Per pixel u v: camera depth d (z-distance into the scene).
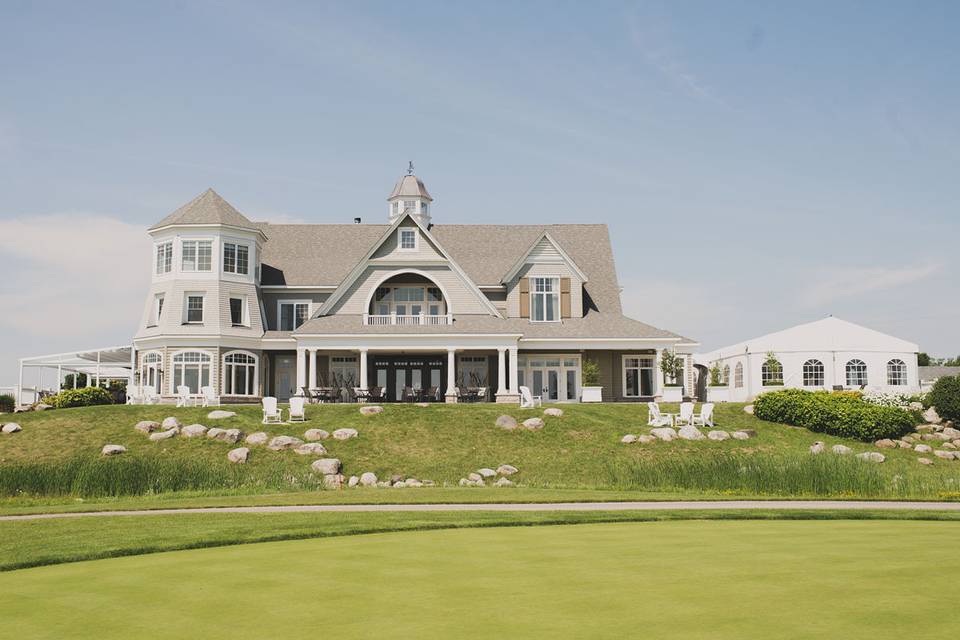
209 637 8.13
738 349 54.94
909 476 31.06
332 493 24.61
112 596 10.06
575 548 13.38
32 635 8.34
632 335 49.25
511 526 17.05
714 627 8.16
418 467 32.78
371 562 12.19
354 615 8.88
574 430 36.62
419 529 16.55
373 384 50.66
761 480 26.50
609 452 34.41
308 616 8.87
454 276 50.44
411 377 50.91
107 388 49.69
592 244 58.47
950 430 38.88
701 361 64.62
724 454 34.41
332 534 15.70
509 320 49.97
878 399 42.03
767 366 52.50
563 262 51.97
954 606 8.93
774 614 8.64
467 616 8.76
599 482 30.77
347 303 49.94
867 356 51.31
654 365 51.25
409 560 12.33
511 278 51.72
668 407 41.62
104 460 29.95
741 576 10.66
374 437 35.25
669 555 12.48
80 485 26.75
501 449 34.62
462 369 51.16
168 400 47.03
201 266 48.91
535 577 10.80
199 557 13.13
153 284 49.94
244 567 11.94
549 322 51.16
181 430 35.00
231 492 26.72
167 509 20.98
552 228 59.44
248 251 50.22
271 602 9.55
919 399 43.91
